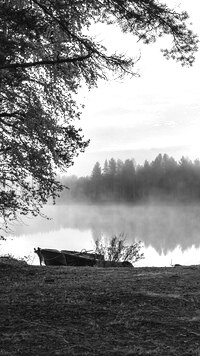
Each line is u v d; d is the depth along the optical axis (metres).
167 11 7.25
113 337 4.59
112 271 9.16
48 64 7.97
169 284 7.06
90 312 5.40
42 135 9.08
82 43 7.40
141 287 6.80
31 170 9.36
